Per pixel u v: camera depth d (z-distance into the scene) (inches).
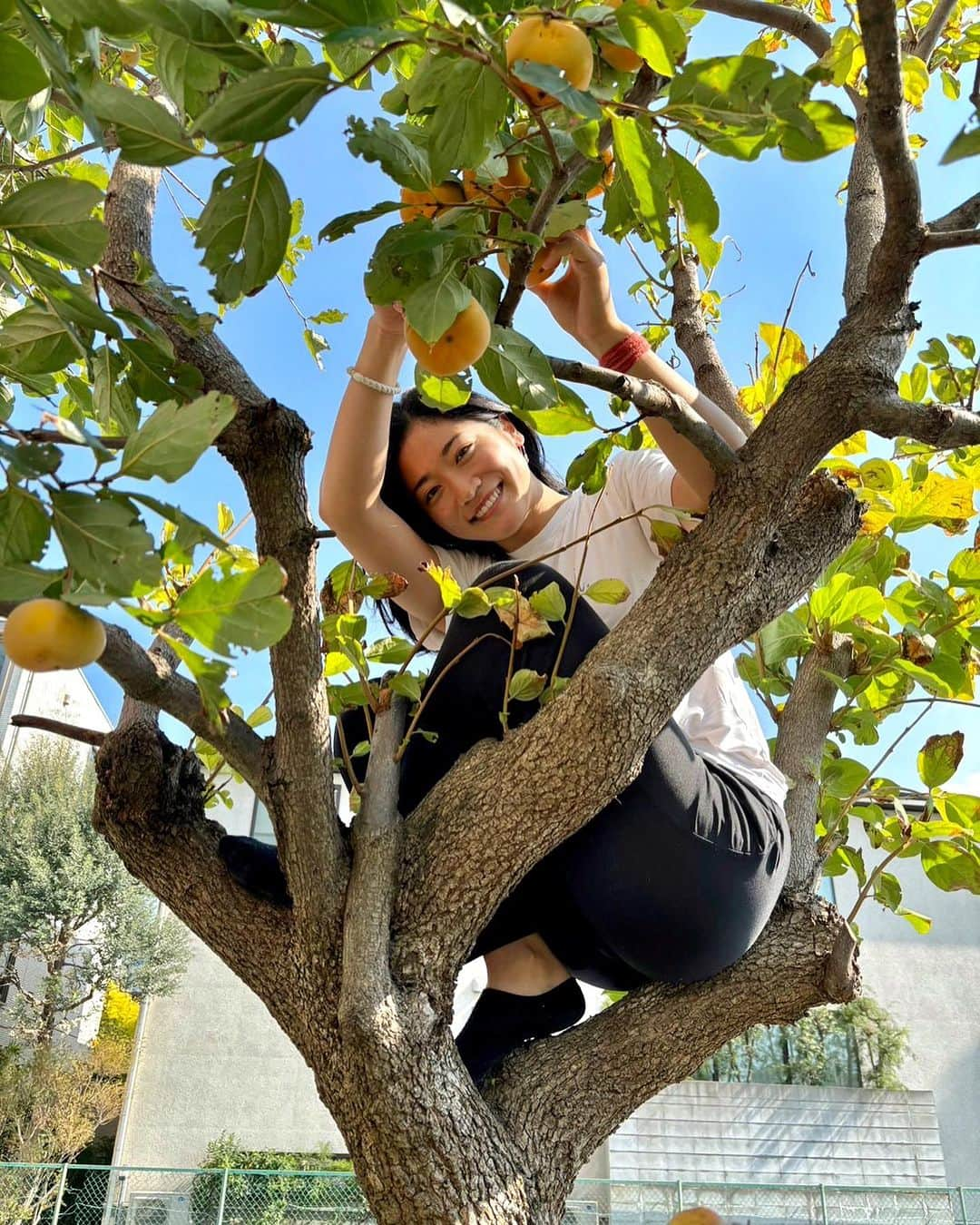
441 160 37.4
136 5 27.3
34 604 30.1
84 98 30.4
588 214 45.1
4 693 514.0
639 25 33.4
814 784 69.2
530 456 76.7
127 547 29.3
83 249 37.7
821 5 92.3
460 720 54.0
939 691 72.6
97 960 445.4
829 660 76.7
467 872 45.9
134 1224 284.4
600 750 43.7
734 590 46.1
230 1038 388.5
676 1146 358.6
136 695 45.2
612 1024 52.9
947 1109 392.8
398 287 39.3
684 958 51.0
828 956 55.6
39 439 33.3
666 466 62.5
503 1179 42.3
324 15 28.7
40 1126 376.2
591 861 49.9
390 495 71.5
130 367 46.5
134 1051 384.8
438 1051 43.3
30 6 32.0
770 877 52.7
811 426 46.5
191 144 33.0
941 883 76.2
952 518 80.9
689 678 45.4
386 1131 40.9
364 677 53.8
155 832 51.9
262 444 45.8
